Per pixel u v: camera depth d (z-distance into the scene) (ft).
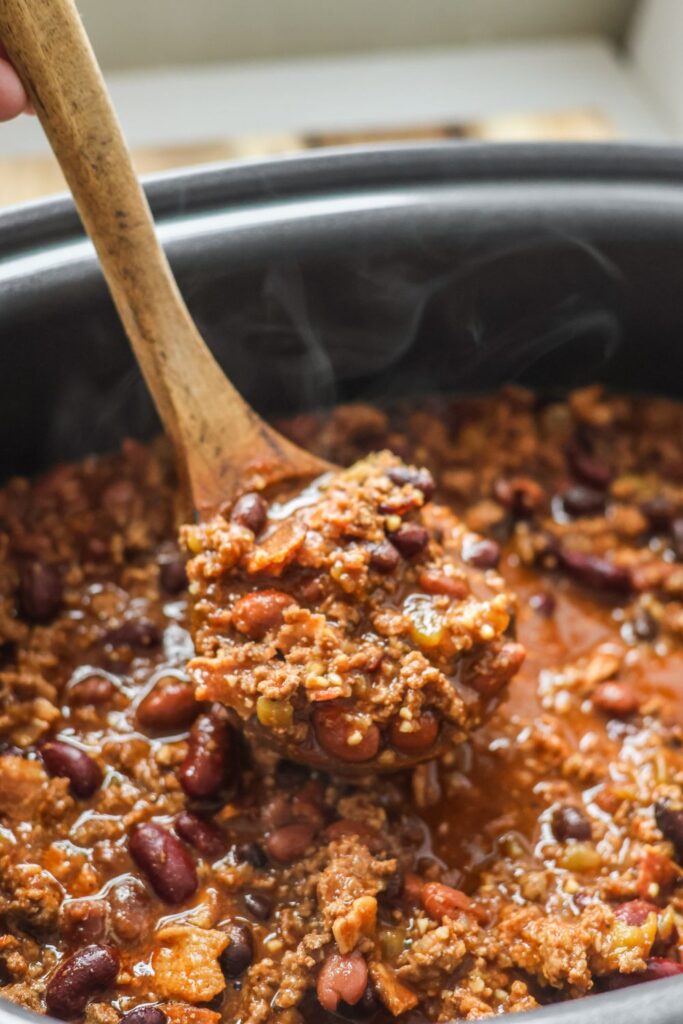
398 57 2.22
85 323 1.64
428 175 1.70
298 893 1.51
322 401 1.81
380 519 1.53
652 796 1.58
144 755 1.59
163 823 1.55
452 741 1.51
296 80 2.18
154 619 1.68
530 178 1.71
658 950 1.50
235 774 1.56
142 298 1.53
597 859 1.55
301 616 1.49
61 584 1.69
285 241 1.66
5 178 2.03
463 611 1.51
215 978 1.46
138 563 1.72
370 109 2.15
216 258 1.65
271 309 1.71
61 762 1.56
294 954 1.48
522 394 1.84
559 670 1.68
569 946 1.47
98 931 1.49
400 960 1.48
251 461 1.58
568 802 1.59
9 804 1.54
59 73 1.45
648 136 2.14
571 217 1.68
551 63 2.22
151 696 1.61
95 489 1.75
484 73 2.20
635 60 2.22
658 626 1.70
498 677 1.52
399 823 1.57
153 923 1.50
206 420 1.56
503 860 1.55
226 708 1.53
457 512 1.78
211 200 1.67
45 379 1.68
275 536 1.53
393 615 1.51
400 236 1.67
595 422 1.82
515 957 1.48
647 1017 1.30
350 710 1.48
